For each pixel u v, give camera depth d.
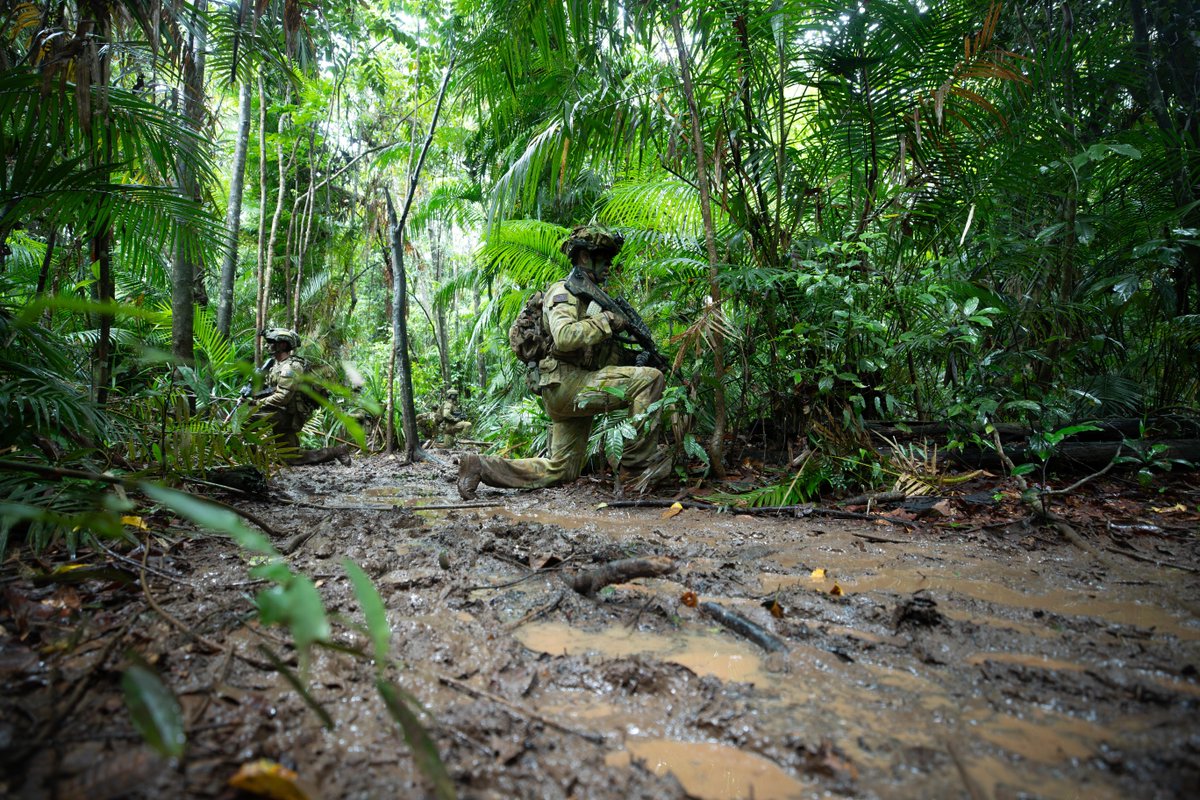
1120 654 1.54
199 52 4.23
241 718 1.19
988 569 2.31
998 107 4.12
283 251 10.65
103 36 3.02
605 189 7.01
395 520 3.20
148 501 2.96
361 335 12.14
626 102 4.19
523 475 4.37
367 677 1.38
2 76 2.80
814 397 4.01
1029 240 4.11
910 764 1.08
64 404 2.74
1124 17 4.67
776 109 4.38
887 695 1.34
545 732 1.19
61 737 1.10
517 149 5.45
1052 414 3.63
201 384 4.05
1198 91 4.41
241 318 10.14
